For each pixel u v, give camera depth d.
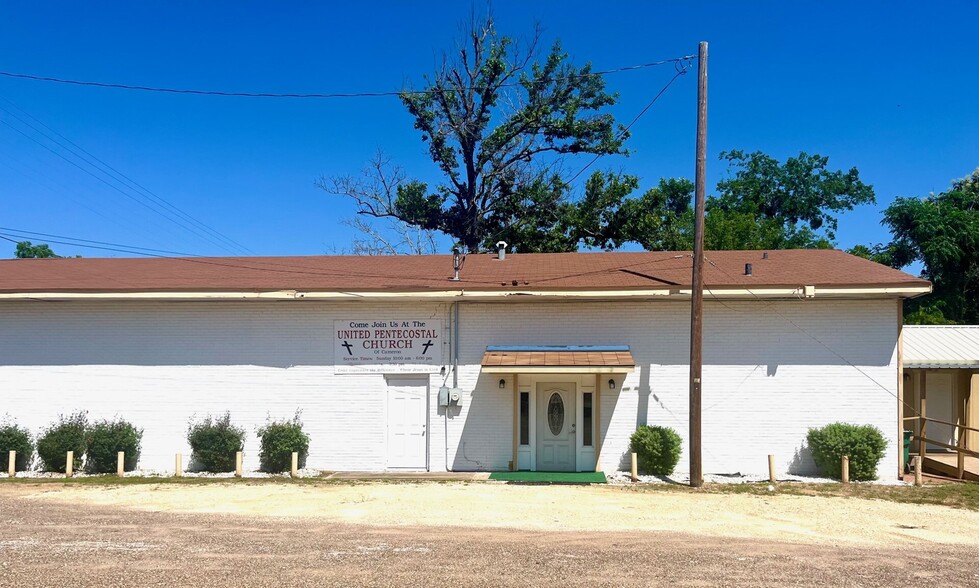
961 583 8.75
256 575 8.62
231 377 19.11
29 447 18.86
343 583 8.34
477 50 37.09
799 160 51.84
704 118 16.64
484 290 18.27
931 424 22.45
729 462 18.00
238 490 15.70
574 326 18.59
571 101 36.91
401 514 12.85
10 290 18.80
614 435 18.36
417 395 18.95
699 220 16.62
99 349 19.34
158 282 19.81
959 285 39.69
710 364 18.23
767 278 18.61
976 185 45.88
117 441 18.45
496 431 18.62
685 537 11.16
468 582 8.45
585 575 8.79
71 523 11.91
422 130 37.81
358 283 19.44
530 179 37.91
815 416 17.91
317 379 19.02
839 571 9.19
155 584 8.21
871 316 17.89
